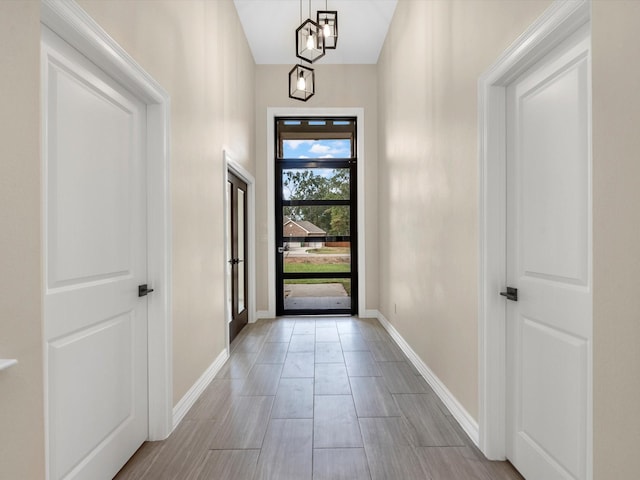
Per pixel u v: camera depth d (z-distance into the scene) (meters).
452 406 2.12
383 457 1.71
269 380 2.66
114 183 1.58
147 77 1.71
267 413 2.15
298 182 4.85
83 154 1.37
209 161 2.70
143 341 1.83
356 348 3.44
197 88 2.43
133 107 1.74
